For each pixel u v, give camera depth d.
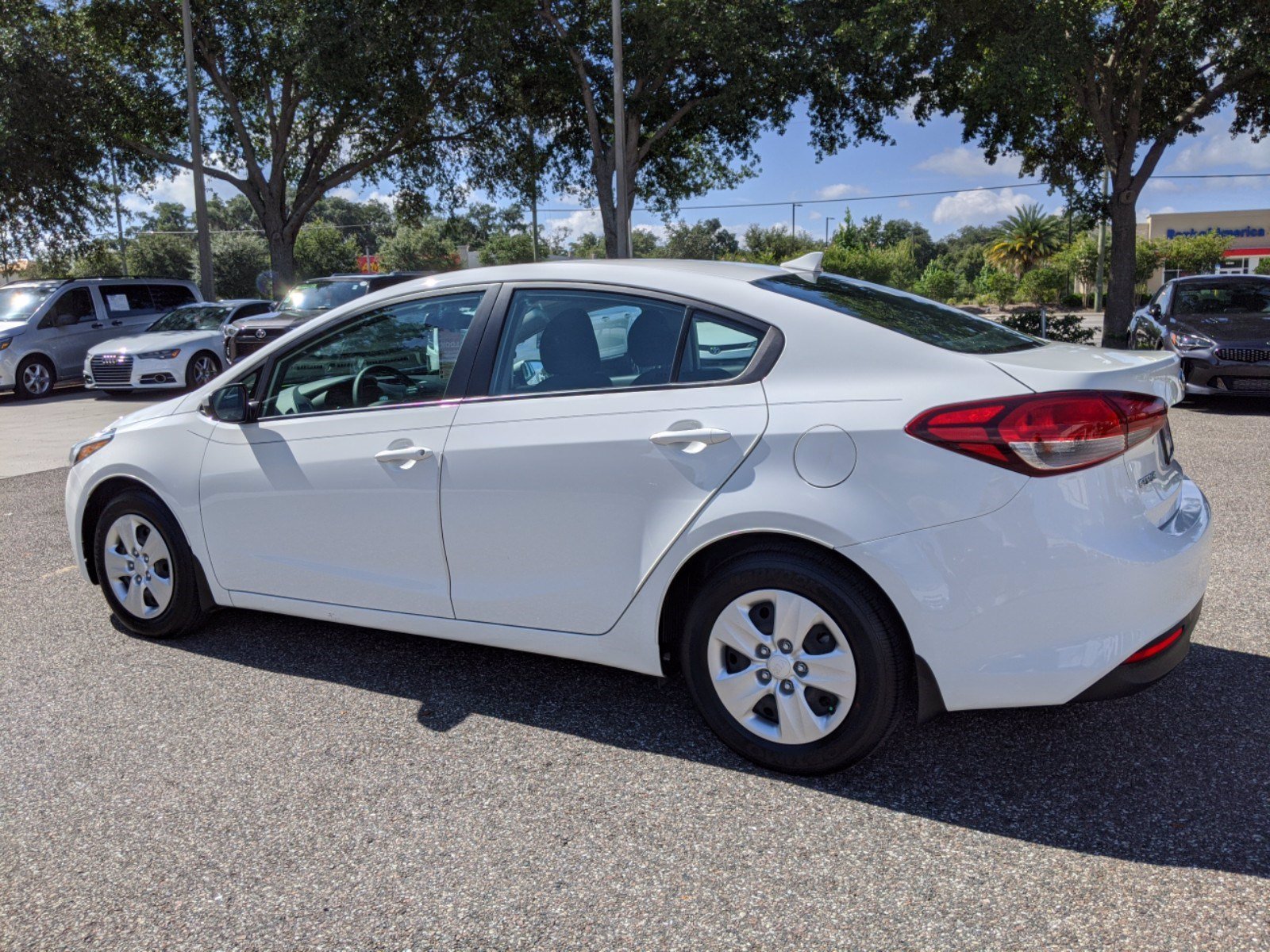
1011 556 2.55
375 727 3.27
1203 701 3.28
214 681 3.67
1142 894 2.27
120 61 23.16
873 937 2.16
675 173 27.78
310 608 3.70
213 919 2.28
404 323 3.51
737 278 3.13
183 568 3.98
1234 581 4.52
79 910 2.32
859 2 21.12
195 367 15.16
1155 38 18.86
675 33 21.27
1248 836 2.48
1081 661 2.56
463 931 2.21
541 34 23.53
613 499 3.01
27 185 21.36
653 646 3.03
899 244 62.38
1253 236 63.56
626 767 2.96
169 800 2.81
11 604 4.66
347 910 2.30
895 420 2.65
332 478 3.53
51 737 3.22
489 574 3.28
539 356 3.23
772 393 2.84
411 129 23.48
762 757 2.90
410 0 20.53
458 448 3.27
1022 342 3.13
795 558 2.76
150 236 64.81
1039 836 2.53
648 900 2.31
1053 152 23.06
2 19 21.11
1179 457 7.46
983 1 17.58
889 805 2.71
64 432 11.27
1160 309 11.14
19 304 16.19
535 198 26.42
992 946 2.11
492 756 3.05
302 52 19.95
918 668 2.65
